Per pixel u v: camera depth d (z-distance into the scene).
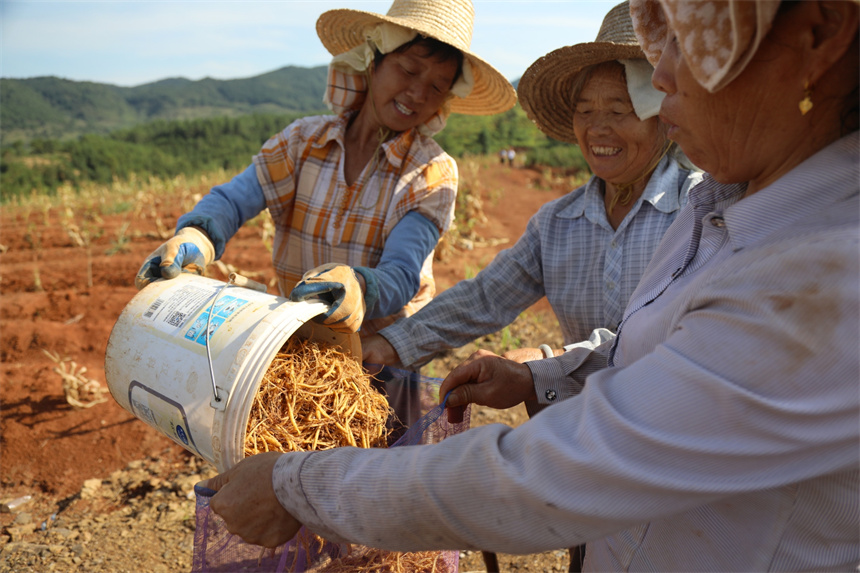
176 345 1.58
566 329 2.32
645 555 1.11
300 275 2.51
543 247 2.27
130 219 9.94
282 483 1.10
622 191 2.12
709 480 0.82
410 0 2.21
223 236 2.21
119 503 3.18
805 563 0.92
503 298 2.35
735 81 0.88
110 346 1.75
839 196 0.85
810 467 0.82
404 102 2.24
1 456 3.54
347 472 1.05
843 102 0.87
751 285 0.81
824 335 0.75
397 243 2.22
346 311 1.66
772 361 0.77
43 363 4.57
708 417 0.81
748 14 0.78
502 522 0.91
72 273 6.63
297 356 1.68
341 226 2.34
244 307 1.58
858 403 0.76
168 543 2.87
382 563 1.52
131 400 1.68
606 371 0.94
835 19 0.78
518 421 3.77
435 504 0.93
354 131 2.42
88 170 80.88
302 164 2.41
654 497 0.84
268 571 1.39
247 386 1.42
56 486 3.33
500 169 20.66
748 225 0.92
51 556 2.76
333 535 1.06
